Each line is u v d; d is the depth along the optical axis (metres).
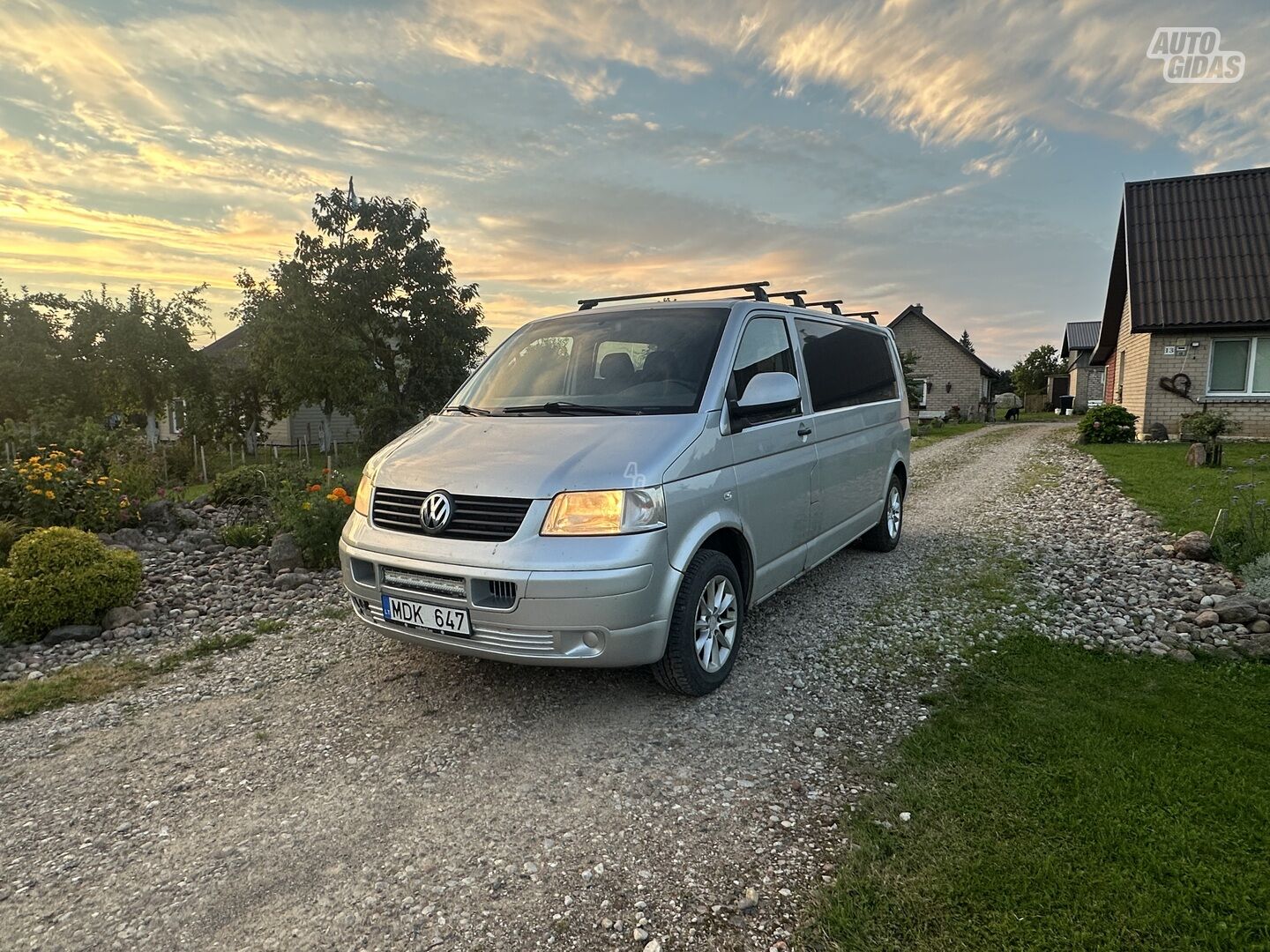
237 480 9.91
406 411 25.31
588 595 3.12
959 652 4.25
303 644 4.77
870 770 3.02
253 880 2.48
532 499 3.22
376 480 3.79
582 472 3.27
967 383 39.56
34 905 2.38
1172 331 16.30
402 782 3.07
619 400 3.95
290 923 2.28
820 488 4.94
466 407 4.40
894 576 5.93
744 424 4.04
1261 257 16.34
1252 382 16.05
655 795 2.91
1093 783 2.80
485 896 2.38
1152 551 6.42
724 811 2.79
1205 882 2.25
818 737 3.33
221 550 7.32
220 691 4.07
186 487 12.85
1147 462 12.50
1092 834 2.50
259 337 25.16
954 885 2.29
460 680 4.09
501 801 2.91
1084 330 52.47
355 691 4.00
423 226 26.73
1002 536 7.43
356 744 3.41
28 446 9.27
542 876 2.46
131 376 26.30
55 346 26.98
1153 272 16.83
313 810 2.89
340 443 33.78
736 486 3.86
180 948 2.19
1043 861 2.37
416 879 2.46
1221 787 2.75
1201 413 15.23
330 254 25.23
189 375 27.55
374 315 25.83
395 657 4.47
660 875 2.44
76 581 5.04
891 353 6.91
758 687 3.89
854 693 3.78
